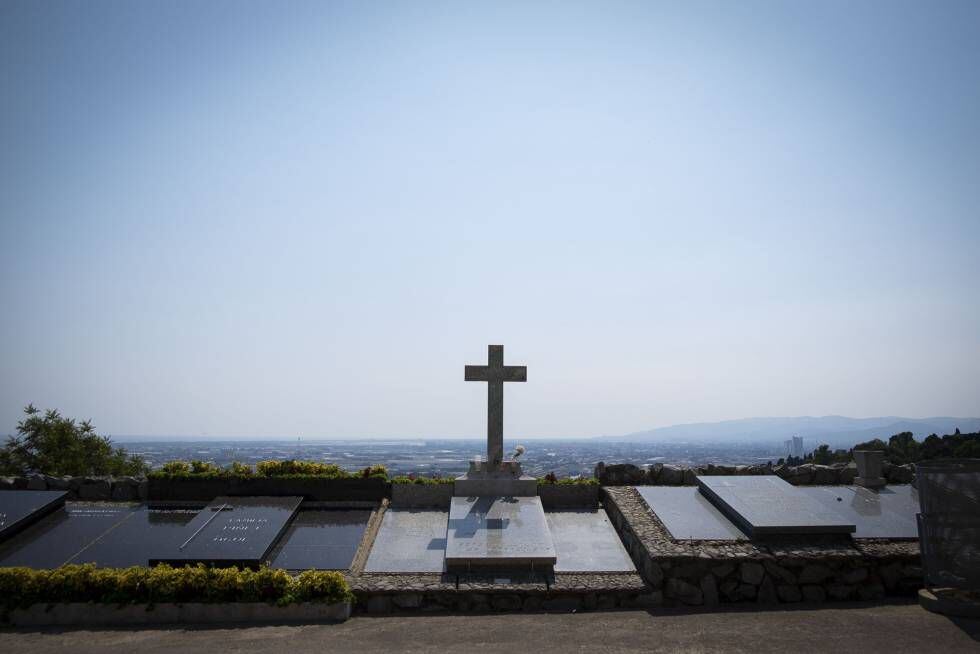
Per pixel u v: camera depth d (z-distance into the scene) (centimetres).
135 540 1269
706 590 1132
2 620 1050
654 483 1589
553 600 1112
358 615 1081
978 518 1047
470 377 1520
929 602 1076
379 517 1407
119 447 2702
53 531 1310
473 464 1505
